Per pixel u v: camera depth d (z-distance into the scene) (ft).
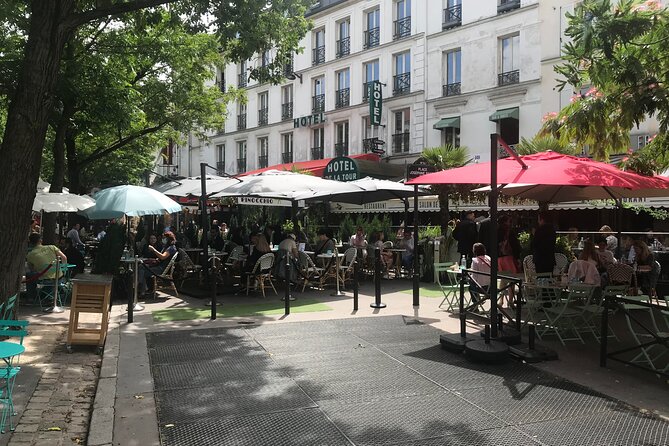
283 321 26.66
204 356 20.21
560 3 63.05
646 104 21.67
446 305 31.42
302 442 12.81
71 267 34.63
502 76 69.56
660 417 14.26
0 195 20.90
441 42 75.97
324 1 94.63
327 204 67.21
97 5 29.19
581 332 23.88
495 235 20.01
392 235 53.06
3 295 20.93
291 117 101.86
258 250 36.01
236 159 116.57
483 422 13.97
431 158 55.26
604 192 29.55
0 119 51.37
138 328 25.08
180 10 35.09
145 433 13.30
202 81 56.90
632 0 20.92
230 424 13.89
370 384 17.02
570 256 34.30
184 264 37.96
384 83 84.07
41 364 19.22
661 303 31.99
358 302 32.86
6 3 31.50
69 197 40.27
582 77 24.17
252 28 33.27
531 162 23.26
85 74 39.99
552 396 15.89
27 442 12.83
